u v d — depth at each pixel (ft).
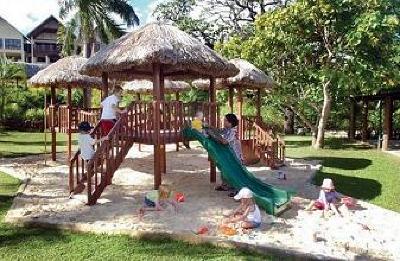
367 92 64.90
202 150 61.72
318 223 25.82
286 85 65.82
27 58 213.05
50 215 26.73
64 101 112.27
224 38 101.76
